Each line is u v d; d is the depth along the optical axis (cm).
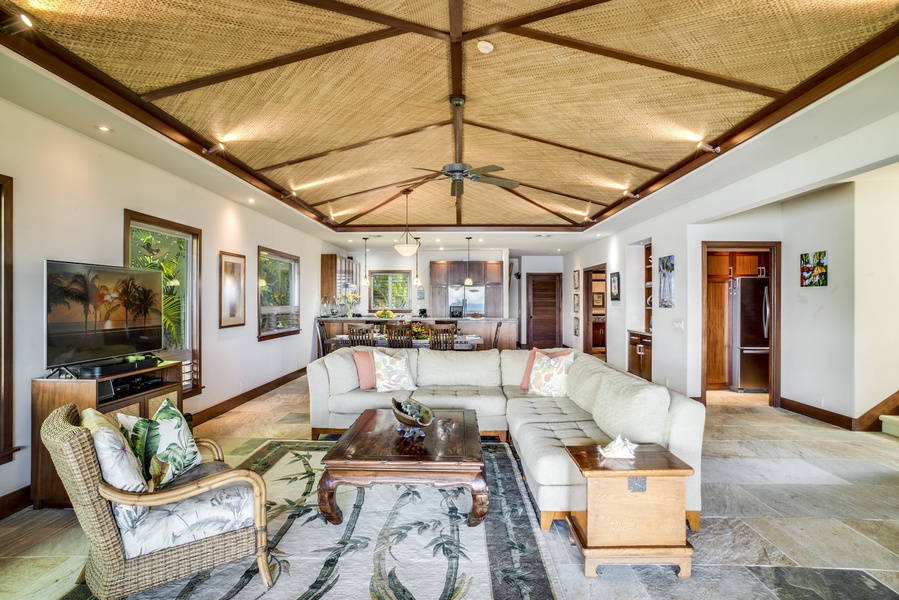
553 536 240
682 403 249
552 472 243
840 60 238
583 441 267
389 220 748
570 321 1088
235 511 194
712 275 647
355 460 241
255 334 591
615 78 281
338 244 950
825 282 475
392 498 289
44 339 265
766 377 623
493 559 218
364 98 317
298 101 309
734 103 296
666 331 596
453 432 288
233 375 533
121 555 172
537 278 1156
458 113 355
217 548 190
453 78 300
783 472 331
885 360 440
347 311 948
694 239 543
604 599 187
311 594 191
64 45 225
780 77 259
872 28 211
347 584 197
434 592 192
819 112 280
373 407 395
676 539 202
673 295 577
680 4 204
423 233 792
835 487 304
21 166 276
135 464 186
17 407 274
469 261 1077
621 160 429
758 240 543
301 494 292
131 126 305
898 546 230
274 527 249
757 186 413
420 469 241
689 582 200
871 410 439
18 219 274
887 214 443
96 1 193
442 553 223
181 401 352
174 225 421
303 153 413
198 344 459
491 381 442
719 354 647
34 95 257
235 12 209
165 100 290
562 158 446
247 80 273
